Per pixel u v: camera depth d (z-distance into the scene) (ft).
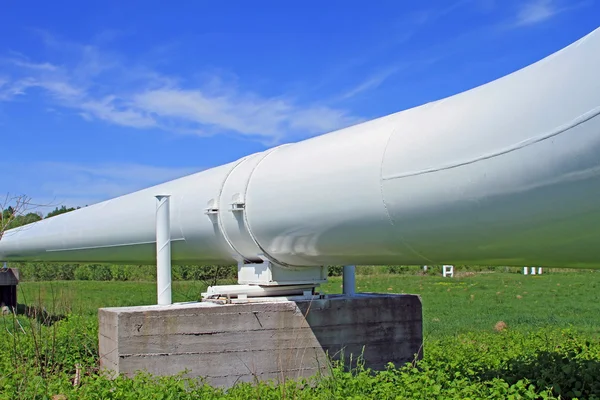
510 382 19.35
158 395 16.80
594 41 12.00
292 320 21.61
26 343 26.09
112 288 86.17
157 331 20.13
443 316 53.78
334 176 18.08
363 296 23.30
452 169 14.62
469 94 15.35
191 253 26.35
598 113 11.57
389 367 21.42
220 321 20.77
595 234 13.07
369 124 18.49
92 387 18.21
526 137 12.95
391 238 17.25
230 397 17.98
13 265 94.94
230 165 23.81
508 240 14.64
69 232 32.40
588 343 26.30
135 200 28.48
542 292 82.43
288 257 21.74
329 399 17.46
